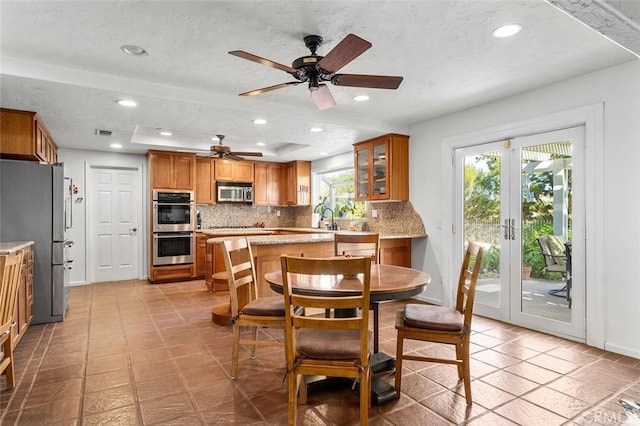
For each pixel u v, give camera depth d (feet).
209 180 22.36
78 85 9.54
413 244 15.90
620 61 9.34
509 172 12.30
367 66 9.52
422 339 7.32
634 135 9.27
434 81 10.64
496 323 12.34
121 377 8.27
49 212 12.43
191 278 20.53
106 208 20.08
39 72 9.05
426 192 15.26
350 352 5.96
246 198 23.62
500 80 10.59
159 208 19.66
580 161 10.44
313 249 13.47
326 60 6.91
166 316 13.20
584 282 10.39
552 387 7.78
